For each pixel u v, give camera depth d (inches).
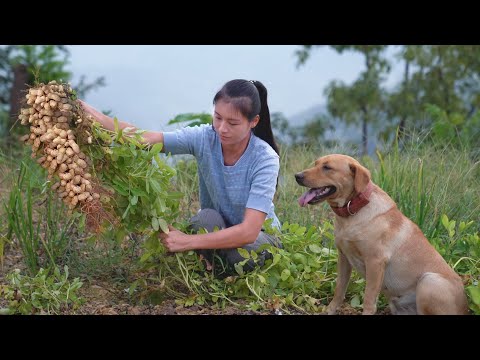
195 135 169.5
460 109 545.0
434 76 552.1
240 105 154.2
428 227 201.2
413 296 158.1
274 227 174.1
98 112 161.2
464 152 254.5
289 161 275.1
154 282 175.6
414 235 158.9
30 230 177.3
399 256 157.4
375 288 156.1
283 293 168.7
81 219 147.9
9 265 184.9
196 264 167.3
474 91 552.1
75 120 149.0
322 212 231.5
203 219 169.3
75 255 184.1
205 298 168.6
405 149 266.1
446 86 551.2
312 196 160.2
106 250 189.2
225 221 175.3
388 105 554.6
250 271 170.7
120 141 154.9
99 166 154.1
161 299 165.8
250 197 161.9
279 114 545.6
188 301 162.9
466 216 215.3
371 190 158.6
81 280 177.2
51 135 144.9
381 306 172.1
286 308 165.2
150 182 154.7
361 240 156.2
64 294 160.9
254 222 160.1
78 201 146.6
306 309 165.6
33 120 147.6
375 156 280.2
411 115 538.3
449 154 263.7
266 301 165.5
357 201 156.6
